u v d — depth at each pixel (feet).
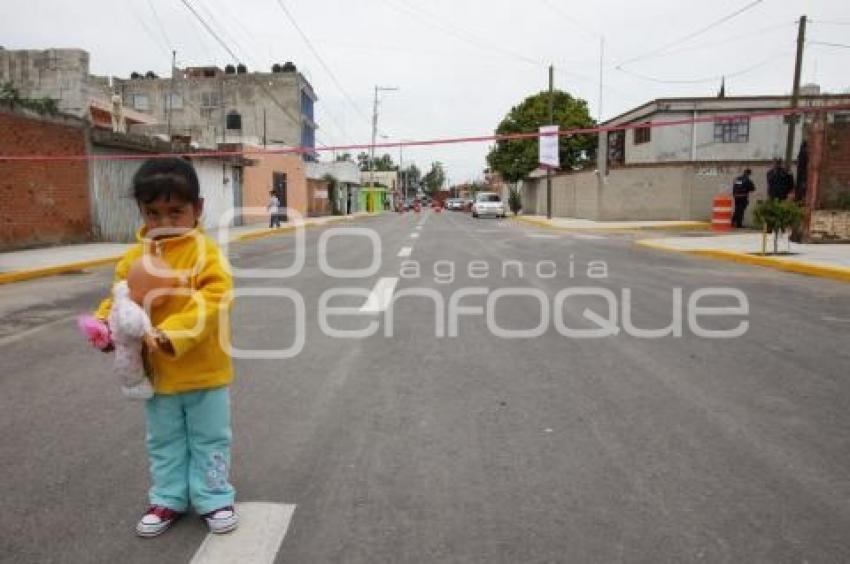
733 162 91.40
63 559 8.19
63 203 55.16
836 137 50.21
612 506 9.59
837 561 8.20
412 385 15.38
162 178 8.07
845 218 50.90
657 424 12.87
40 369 16.92
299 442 11.93
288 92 165.07
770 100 98.63
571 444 11.86
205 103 165.17
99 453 11.42
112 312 7.77
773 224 43.19
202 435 8.82
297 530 8.91
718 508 9.53
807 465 11.00
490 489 10.11
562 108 159.12
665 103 99.60
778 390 15.06
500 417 13.24
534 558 8.26
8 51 75.00
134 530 8.89
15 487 10.12
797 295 28.99
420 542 8.63
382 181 350.43
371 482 10.34
